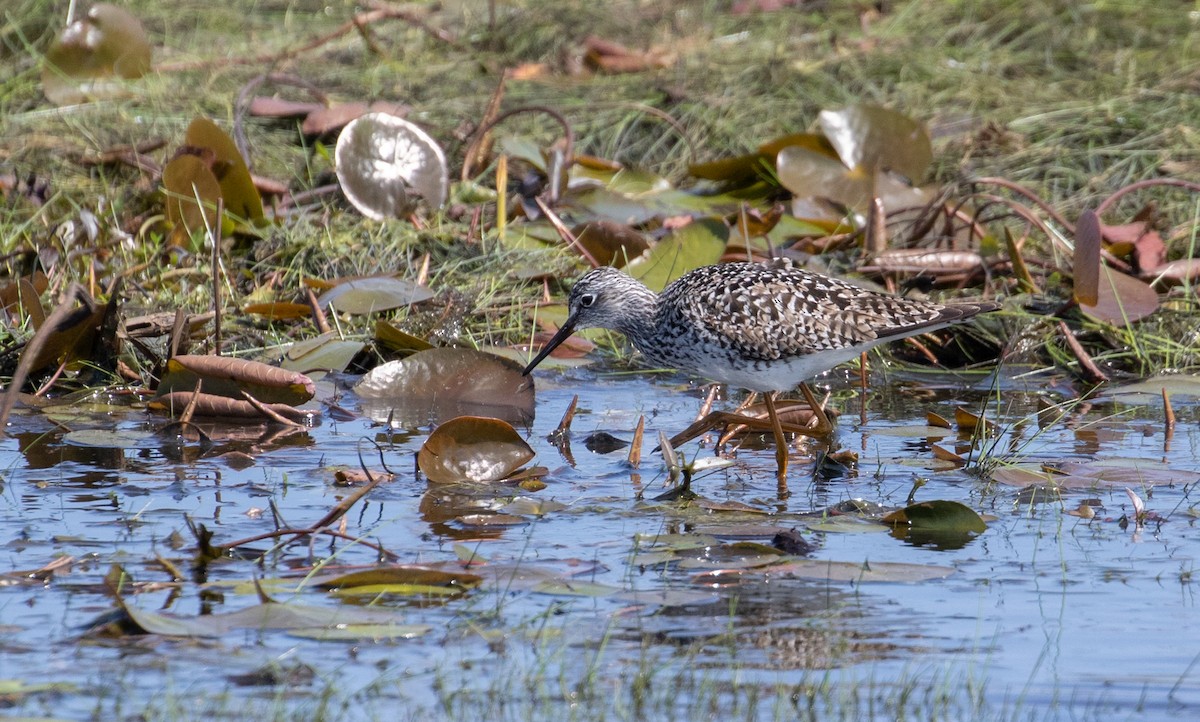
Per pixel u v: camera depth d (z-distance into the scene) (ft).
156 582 24.91
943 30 64.95
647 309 37.52
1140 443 35.19
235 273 45.70
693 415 38.50
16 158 52.70
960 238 49.34
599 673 21.67
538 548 27.12
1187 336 43.29
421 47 65.57
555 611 24.02
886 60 61.72
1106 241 46.88
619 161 56.44
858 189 50.55
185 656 22.07
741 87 60.23
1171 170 53.11
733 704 20.71
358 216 50.26
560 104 59.26
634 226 49.98
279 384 36.29
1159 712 20.44
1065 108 57.57
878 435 36.42
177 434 35.35
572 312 38.47
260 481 31.45
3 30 62.75
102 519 28.55
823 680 21.47
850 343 34.12
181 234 46.62
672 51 64.34
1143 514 29.35
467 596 24.61
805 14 68.44
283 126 57.11
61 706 20.33
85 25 57.72
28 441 34.55
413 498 30.40
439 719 20.29
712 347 35.04
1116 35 64.23
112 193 50.52
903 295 44.86
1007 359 43.83
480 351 39.14
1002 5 66.44
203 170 45.96
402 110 56.08
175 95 58.08
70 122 55.21
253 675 21.49
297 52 61.77
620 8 69.67
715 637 23.06
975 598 24.79
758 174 53.31
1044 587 25.32
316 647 22.49
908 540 28.07
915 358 44.57
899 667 21.94
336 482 31.27
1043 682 21.42
